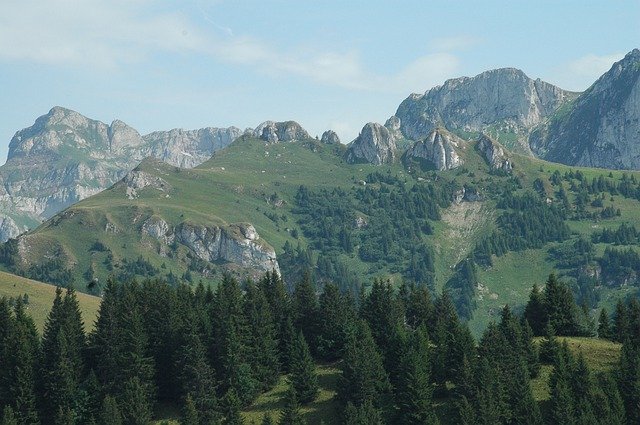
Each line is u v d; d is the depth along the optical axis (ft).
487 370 526.16
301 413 555.28
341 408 541.75
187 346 574.15
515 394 516.73
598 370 564.71
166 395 600.80
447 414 530.68
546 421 501.15
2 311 622.95
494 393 513.04
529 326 616.80
